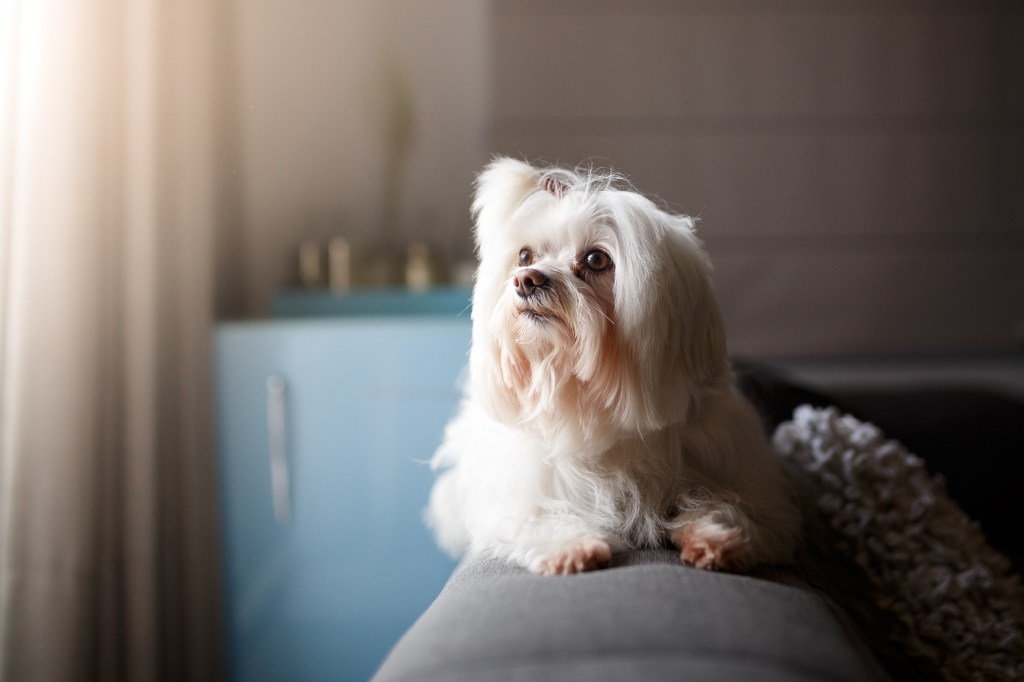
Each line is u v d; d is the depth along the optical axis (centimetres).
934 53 283
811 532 145
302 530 211
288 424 211
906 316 288
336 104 279
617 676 70
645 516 114
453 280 271
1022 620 137
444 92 281
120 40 189
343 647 212
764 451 132
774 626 78
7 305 167
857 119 283
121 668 191
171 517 214
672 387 116
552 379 118
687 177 281
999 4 282
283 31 278
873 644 133
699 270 121
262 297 278
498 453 124
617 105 278
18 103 164
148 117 190
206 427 221
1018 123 286
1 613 163
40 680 164
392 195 280
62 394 166
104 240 188
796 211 284
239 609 212
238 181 267
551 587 90
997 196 287
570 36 276
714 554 100
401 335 210
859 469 146
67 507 167
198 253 215
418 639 82
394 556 211
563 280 117
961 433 209
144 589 190
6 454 164
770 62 280
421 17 280
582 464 119
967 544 147
